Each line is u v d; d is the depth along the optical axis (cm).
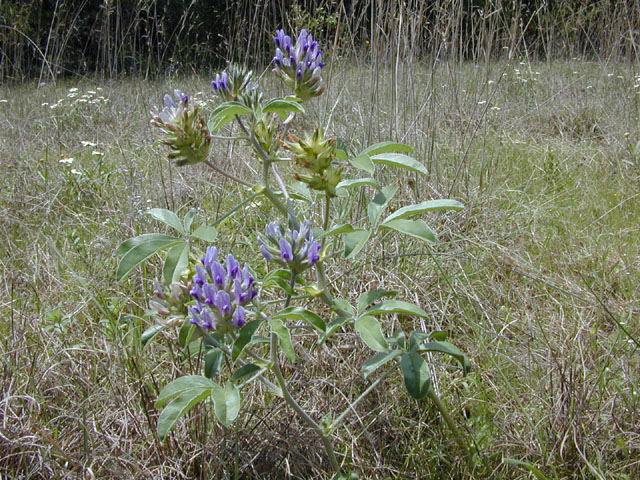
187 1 820
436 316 233
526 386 194
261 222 296
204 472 166
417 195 284
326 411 187
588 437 167
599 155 421
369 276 253
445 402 189
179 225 151
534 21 650
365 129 323
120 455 173
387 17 330
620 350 206
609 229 312
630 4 532
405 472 169
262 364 137
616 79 564
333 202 294
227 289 131
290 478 169
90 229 310
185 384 131
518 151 430
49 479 164
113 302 231
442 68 464
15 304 242
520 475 164
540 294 252
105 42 561
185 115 145
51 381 199
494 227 308
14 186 359
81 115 535
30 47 740
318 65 161
